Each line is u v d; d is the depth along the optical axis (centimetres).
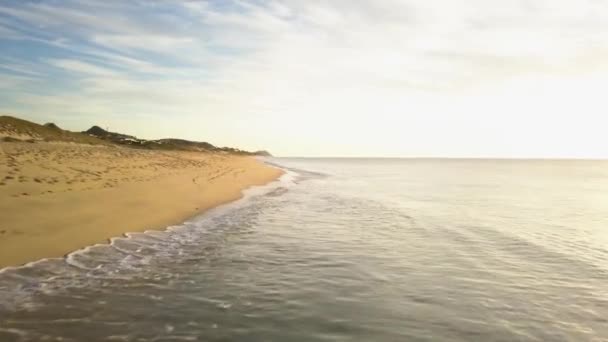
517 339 722
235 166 6525
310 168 11388
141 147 10150
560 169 12938
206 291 943
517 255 1338
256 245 1430
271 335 717
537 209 2598
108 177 2595
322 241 1511
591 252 1394
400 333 736
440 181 5769
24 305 825
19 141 5234
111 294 907
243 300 889
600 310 867
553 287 1016
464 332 747
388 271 1130
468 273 1123
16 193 1659
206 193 2759
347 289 973
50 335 698
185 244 1414
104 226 1477
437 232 1719
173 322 765
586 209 2619
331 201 2861
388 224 1906
